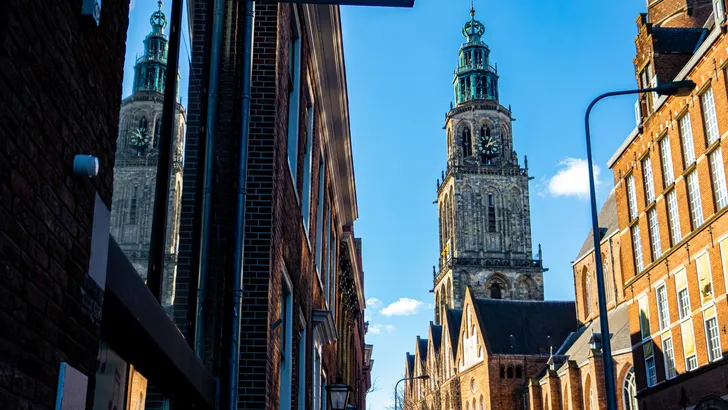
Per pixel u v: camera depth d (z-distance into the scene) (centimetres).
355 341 4053
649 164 3772
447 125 12106
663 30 3703
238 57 1123
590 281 7838
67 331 480
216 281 1016
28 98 420
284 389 1444
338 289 2994
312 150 1911
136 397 741
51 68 452
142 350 715
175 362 775
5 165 393
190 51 912
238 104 1100
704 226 3106
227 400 978
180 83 859
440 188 12019
